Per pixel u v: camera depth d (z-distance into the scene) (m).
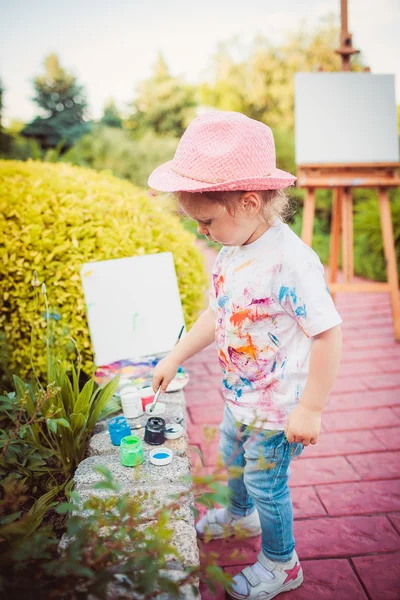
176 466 1.53
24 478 1.64
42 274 2.25
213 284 1.55
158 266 2.43
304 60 14.03
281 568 1.52
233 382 1.49
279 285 1.33
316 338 1.30
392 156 3.64
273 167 1.40
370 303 4.75
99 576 0.96
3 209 2.32
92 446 1.67
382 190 3.69
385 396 2.87
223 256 1.51
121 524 1.06
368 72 3.76
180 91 17.22
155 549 1.02
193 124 1.37
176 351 1.67
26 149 13.61
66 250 2.31
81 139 14.23
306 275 1.29
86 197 2.46
